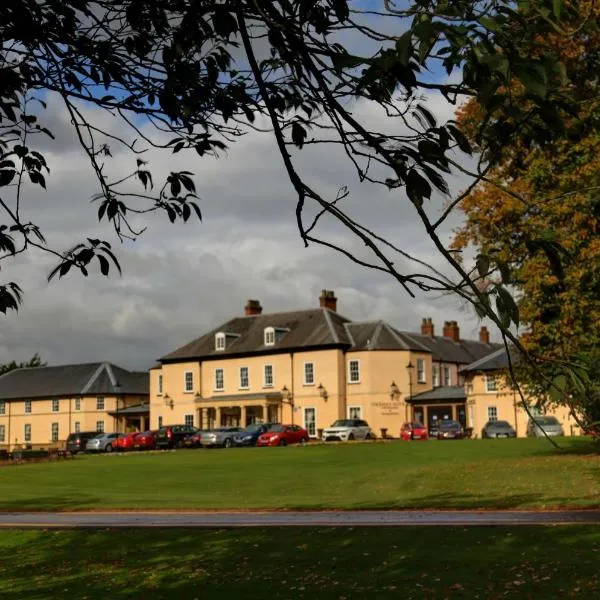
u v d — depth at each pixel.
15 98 3.31
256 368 59.56
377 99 2.21
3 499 21.22
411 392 56.12
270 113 2.32
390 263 2.15
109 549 12.93
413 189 2.13
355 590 9.62
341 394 56.34
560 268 2.13
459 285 2.09
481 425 52.81
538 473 22.05
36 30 2.89
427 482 22.14
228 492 23.27
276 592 9.73
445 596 9.13
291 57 2.36
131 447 52.75
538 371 2.12
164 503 19.38
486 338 73.50
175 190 3.70
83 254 3.22
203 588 10.09
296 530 13.57
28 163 3.56
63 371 74.56
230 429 51.78
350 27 2.28
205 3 2.73
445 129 2.13
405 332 64.38
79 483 27.16
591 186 2.21
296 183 2.28
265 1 2.40
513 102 1.94
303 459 34.88
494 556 10.94
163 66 3.02
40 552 12.95
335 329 57.75
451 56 1.92
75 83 3.23
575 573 9.80
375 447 39.09
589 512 14.90
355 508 16.94
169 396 63.16
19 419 74.06
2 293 3.57
